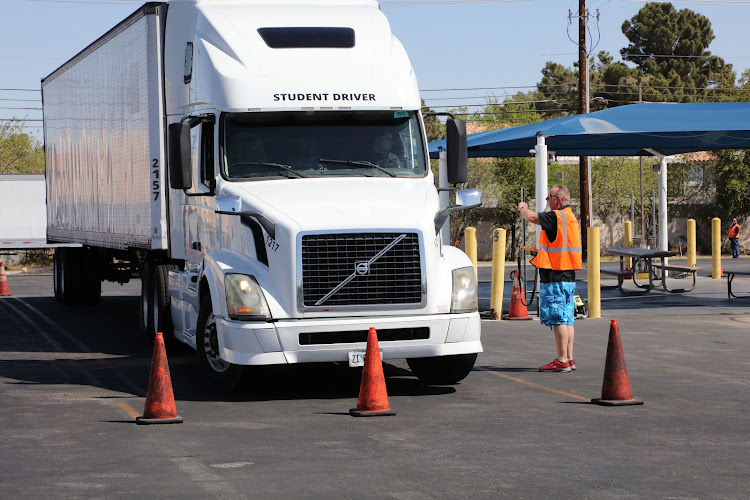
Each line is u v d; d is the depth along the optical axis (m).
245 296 10.73
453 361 11.83
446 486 7.34
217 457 8.29
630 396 10.78
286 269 10.69
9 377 12.94
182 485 7.38
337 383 12.34
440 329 10.96
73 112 21.36
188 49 13.32
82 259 23.45
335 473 7.73
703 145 28.27
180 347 15.54
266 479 7.55
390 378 12.70
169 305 15.34
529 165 55.72
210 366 11.71
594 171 59.09
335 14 12.79
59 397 11.34
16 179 40.31
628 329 17.95
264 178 11.67
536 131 21.33
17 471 7.84
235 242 11.43
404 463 8.06
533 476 7.62
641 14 97.06
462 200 11.75
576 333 17.36
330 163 11.81
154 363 9.88
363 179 11.69
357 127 12.01
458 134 12.12
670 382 12.24
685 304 22.80
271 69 11.99
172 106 14.47
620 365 10.74
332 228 10.71
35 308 23.47
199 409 10.55
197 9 13.23
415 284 10.88
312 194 11.30
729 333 17.38
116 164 17.67
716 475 7.65
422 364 12.16
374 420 9.89
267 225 10.85
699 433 9.23
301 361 10.68
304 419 9.96
